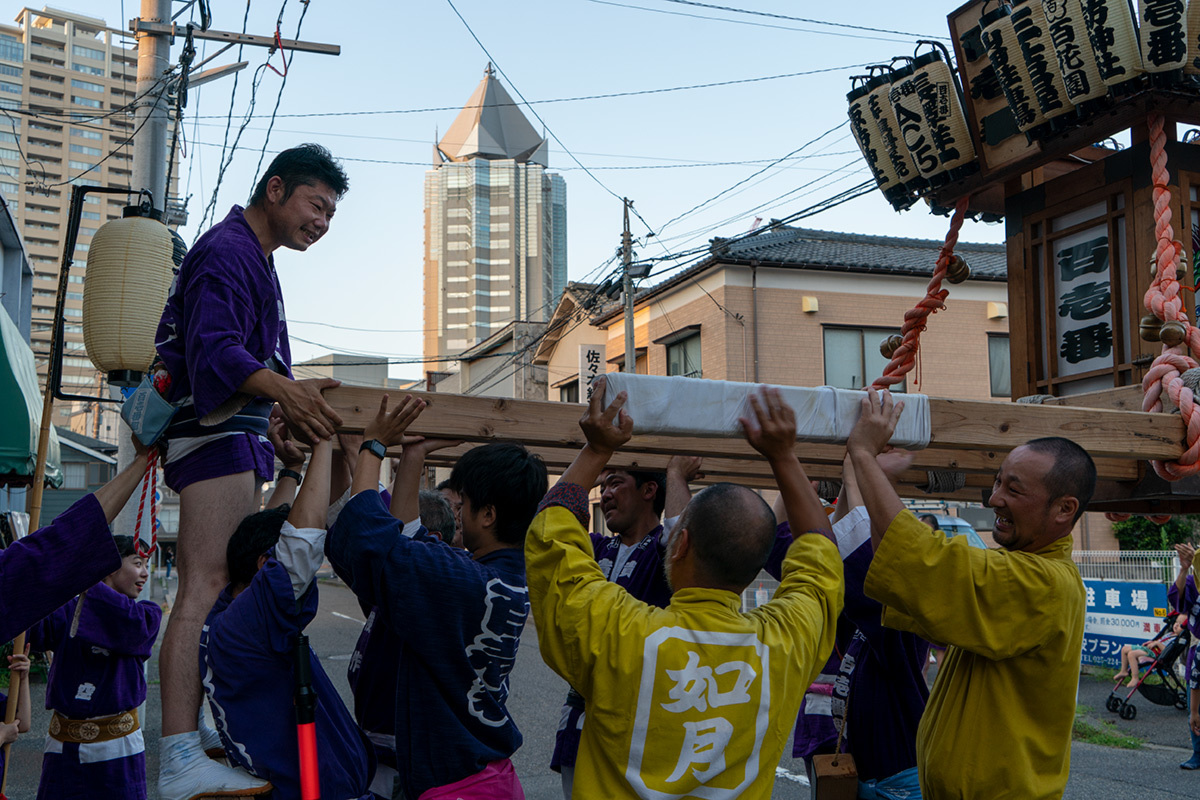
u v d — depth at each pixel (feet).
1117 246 12.39
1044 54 11.04
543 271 393.50
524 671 40.83
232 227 8.22
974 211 14.47
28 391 20.35
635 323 72.08
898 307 64.18
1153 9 10.26
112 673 14.32
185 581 8.08
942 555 7.04
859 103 13.57
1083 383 12.93
